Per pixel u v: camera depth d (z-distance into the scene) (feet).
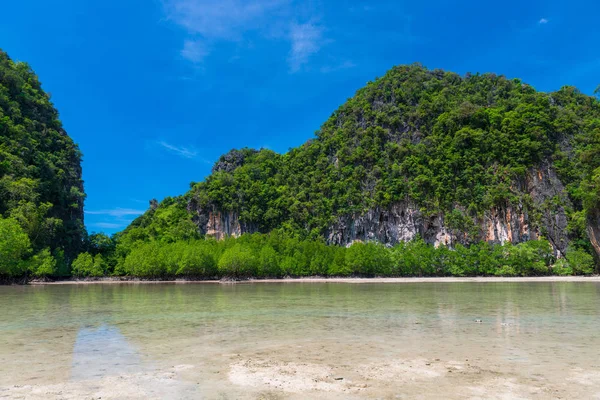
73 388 35.53
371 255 356.59
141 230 458.91
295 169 589.32
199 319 81.61
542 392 34.09
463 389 34.94
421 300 126.72
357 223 482.69
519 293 159.43
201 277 334.85
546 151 452.35
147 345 54.54
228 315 88.48
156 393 34.19
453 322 76.07
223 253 339.36
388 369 41.81
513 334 62.54
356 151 536.42
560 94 544.62
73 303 120.16
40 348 52.70
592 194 320.50
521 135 465.88
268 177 589.32
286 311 95.96
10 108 355.36
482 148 479.82
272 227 516.32
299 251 369.50
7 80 375.66
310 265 356.38
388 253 372.17
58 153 396.37
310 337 60.54
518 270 361.51
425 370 41.32
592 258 357.41
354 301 124.06
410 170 488.85
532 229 417.90
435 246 440.45
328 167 554.87
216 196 518.37
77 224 364.38
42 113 412.36
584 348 51.83
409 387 35.58
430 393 33.94
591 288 195.72
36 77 437.99
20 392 34.37
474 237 428.97
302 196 532.32
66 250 347.15
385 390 34.78
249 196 533.96
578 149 452.76
